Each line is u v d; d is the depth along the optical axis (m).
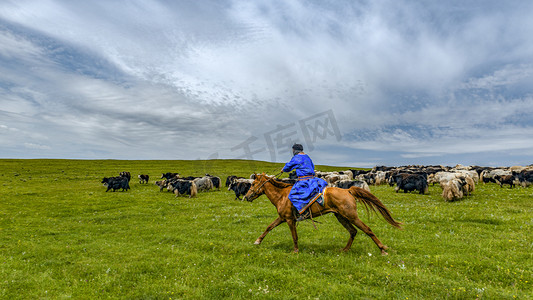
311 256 8.40
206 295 6.18
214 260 8.59
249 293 6.16
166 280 7.21
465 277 6.49
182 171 64.75
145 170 67.19
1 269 8.48
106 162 84.31
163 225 15.48
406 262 7.56
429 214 14.16
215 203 23.44
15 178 49.09
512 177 25.23
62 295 6.44
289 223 9.02
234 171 59.78
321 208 8.44
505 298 5.39
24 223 17.27
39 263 9.22
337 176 30.88
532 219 11.84
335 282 6.52
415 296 5.69
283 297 5.86
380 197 22.88
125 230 14.88
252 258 8.66
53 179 47.91
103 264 8.73
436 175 30.22
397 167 48.09
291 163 8.91
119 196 28.88
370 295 5.82
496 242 9.03
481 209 15.05
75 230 15.32
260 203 23.30
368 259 7.89
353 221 8.18
